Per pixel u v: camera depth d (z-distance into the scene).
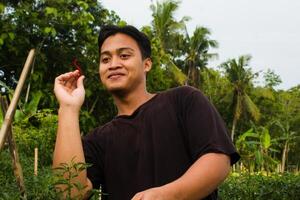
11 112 2.12
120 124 2.54
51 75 12.66
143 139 2.45
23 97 10.72
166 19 32.91
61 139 2.36
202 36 34.31
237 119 35.88
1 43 10.85
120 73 2.51
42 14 12.09
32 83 10.80
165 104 2.49
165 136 2.42
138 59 2.54
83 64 12.35
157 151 2.40
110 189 2.52
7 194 2.11
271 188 8.41
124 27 2.54
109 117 12.96
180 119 2.44
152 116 2.47
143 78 2.58
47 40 12.27
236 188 8.37
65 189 2.15
